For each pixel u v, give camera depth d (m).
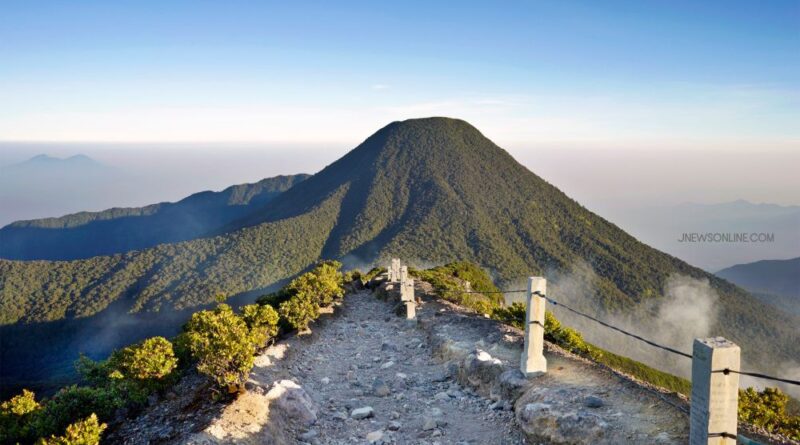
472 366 13.06
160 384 12.39
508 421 10.45
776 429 13.10
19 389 91.44
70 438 8.74
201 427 9.18
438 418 11.20
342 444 10.04
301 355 17.05
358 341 20.09
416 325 21.16
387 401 12.67
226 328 11.06
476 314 21.83
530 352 11.20
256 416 9.75
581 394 9.66
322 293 26.22
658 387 9.85
